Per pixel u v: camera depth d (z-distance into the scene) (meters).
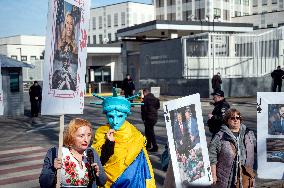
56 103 3.21
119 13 71.31
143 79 36.81
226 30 40.31
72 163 3.15
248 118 17.33
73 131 3.19
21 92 20.69
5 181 8.04
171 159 4.34
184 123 4.55
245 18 61.72
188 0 68.50
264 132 5.72
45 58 3.13
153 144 10.56
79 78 3.43
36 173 8.69
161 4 73.38
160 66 34.00
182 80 31.08
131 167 4.14
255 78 31.31
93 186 3.24
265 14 58.97
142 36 40.62
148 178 4.32
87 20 3.54
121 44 43.81
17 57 59.94
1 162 9.80
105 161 3.92
